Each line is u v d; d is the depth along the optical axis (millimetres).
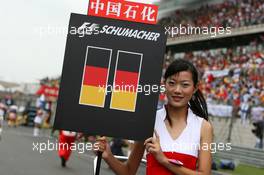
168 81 3004
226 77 23391
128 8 3184
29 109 37188
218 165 15125
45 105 32344
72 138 11641
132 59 3152
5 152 14086
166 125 3002
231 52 26594
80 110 3119
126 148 17922
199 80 3105
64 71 3141
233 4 29047
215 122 22156
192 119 2982
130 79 3139
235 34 26391
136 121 3092
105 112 3117
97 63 3154
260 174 13750
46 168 11172
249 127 19969
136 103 3105
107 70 3152
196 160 2949
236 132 20672
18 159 12539
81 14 3182
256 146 18656
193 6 34000
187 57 30891
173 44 31906
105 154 3125
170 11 36750
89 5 3188
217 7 30766
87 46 3164
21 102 48406
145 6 3168
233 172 13805
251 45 25516
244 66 23062
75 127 3105
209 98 23281
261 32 25062
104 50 3162
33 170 10617
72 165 12195
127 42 3170
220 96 22516
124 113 3105
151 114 3078
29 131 29422
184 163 2893
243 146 18156
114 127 3104
